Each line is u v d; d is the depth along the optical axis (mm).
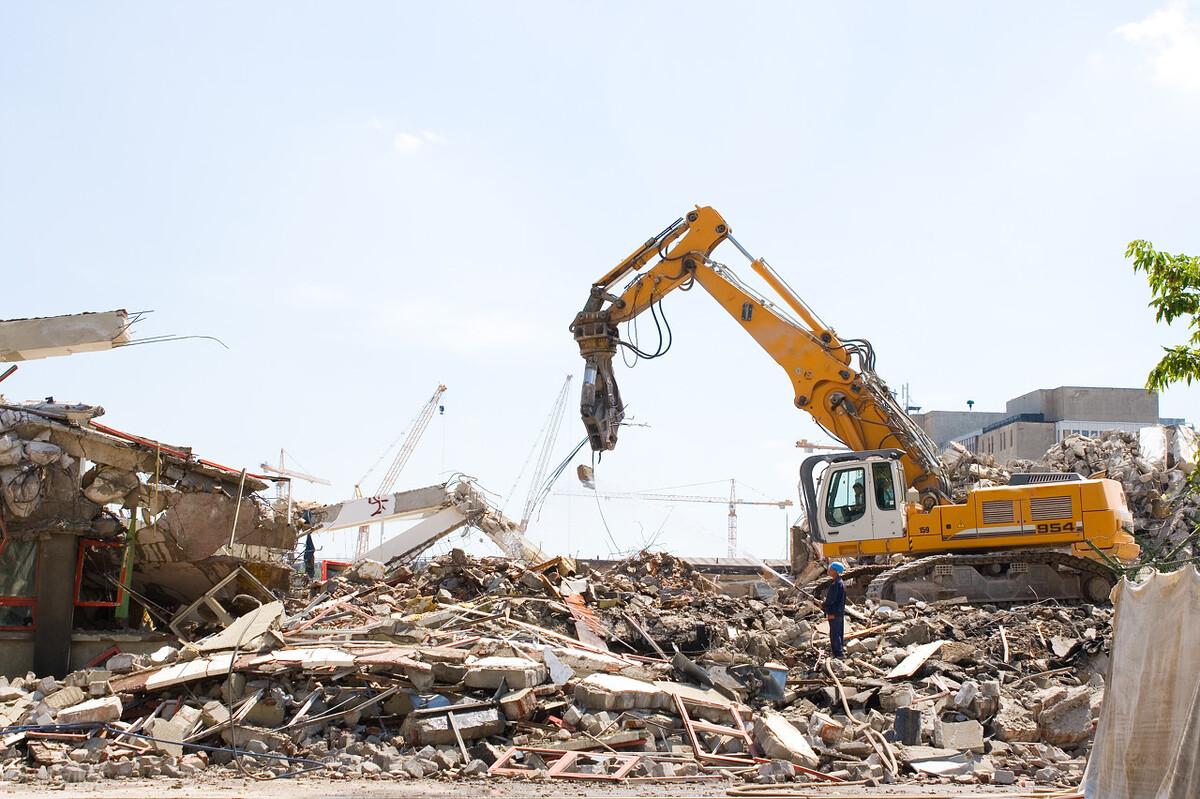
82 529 16906
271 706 12742
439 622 17062
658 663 15750
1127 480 34188
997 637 18453
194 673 13211
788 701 14797
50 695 13195
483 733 12398
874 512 23297
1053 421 73312
